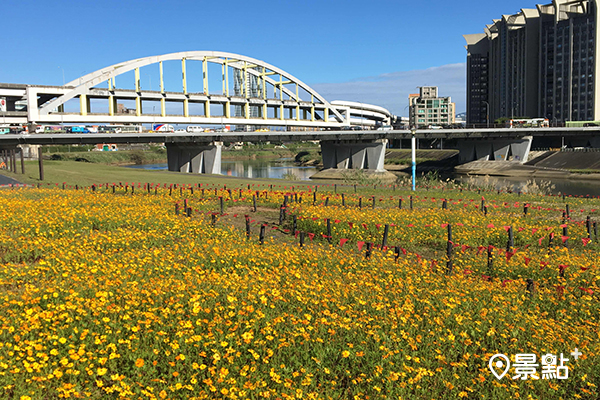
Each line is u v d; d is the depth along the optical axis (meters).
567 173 94.94
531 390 7.84
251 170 129.12
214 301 10.46
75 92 104.94
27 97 99.75
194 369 7.92
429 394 7.59
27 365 7.23
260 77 148.75
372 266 14.17
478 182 88.94
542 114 176.00
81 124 116.19
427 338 9.05
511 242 18.36
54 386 7.28
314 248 18.70
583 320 10.59
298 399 7.16
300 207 28.92
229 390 7.14
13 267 13.30
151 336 8.85
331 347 8.73
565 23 165.38
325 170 114.56
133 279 12.59
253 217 27.03
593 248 19.52
